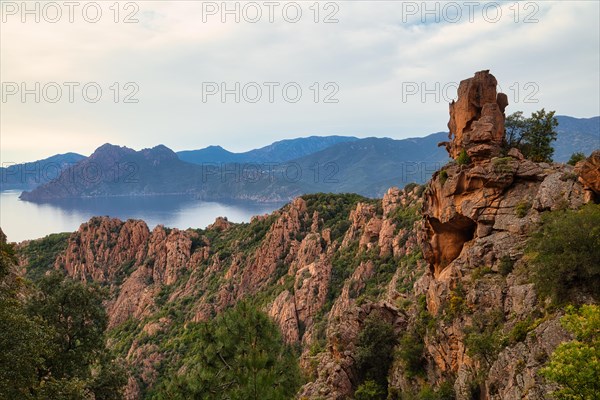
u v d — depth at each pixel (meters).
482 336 31.44
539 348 25.83
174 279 155.38
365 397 45.78
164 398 25.28
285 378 25.25
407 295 69.38
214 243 170.62
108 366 40.25
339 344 52.06
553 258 27.44
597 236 26.20
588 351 17.31
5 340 23.86
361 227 119.81
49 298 36.84
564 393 17.70
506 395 26.28
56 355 35.38
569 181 35.88
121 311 150.62
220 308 122.56
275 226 140.75
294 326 97.50
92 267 176.75
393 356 48.72
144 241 180.00
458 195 42.97
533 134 48.19
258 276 131.75
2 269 40.34
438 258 45.81
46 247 195.50
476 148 43.59
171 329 120.50
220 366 25.77
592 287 26.12
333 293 102.81
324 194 157.75
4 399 23.84
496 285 34.94
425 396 36.97
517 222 37.50
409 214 108.06
